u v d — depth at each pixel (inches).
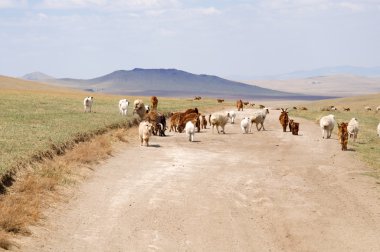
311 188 740.0
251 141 1220.5
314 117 2033.7
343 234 542.9
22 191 604.7
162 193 681.6
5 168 630.5
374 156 1014.4
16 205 536.4
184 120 1365.7
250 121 1398.9
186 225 554.9
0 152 730.8
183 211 604.7
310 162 941.2
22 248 451.8
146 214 585.9
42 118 1284.4
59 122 1191.6
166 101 2972.4
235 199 667.4
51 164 749.9
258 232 543.2
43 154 772.0
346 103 6102.4
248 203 652.1
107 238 503.2
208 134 1344.7
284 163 930.1
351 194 709.9
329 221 586.2
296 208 634.8
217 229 546.3
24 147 782.5
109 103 2292.1
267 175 820.6
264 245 506.0
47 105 1861.5
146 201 639.1
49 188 632.4
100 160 865.5
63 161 784.9
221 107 2581.2
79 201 619.8
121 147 1024.9
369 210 634.2
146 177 773.3
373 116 2493.8
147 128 1081.4
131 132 1239.5
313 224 574.2
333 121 1262.3
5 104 1772.9
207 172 831.1
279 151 1071.0
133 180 749.3
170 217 579.5
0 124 1091.9
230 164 909.8
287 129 1496.1
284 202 661.3
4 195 572.7
